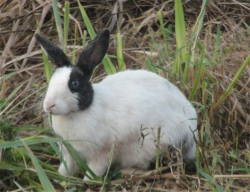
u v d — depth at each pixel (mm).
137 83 9125
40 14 12773
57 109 8219
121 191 8367
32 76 11328
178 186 8594
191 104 9734
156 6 13383
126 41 12680
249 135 10273
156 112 8898
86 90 8477
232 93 10430
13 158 8758
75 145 8727
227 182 8547
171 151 8969
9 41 12164
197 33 10477
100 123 8625
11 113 10453
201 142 8953
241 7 13648
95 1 13328
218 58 11477
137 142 8883
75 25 12156
